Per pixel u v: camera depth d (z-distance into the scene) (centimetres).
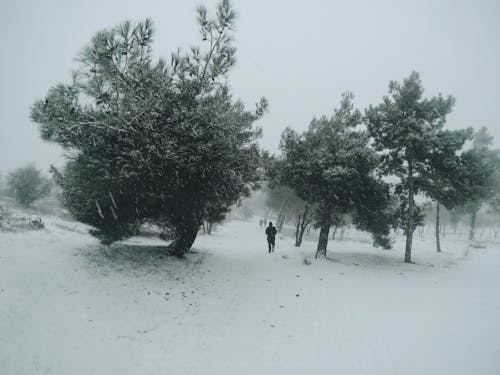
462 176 1730
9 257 911
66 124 905
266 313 903
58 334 643
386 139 1862
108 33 923
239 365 619
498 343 711
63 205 1130
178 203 1154
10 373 514
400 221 2022
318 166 1606
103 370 568
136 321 769
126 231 1148
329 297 1054
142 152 926
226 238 2850
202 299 963
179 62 1030
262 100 1300
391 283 1282
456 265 1820
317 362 630
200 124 1011
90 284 890
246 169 1185
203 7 1047
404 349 681
